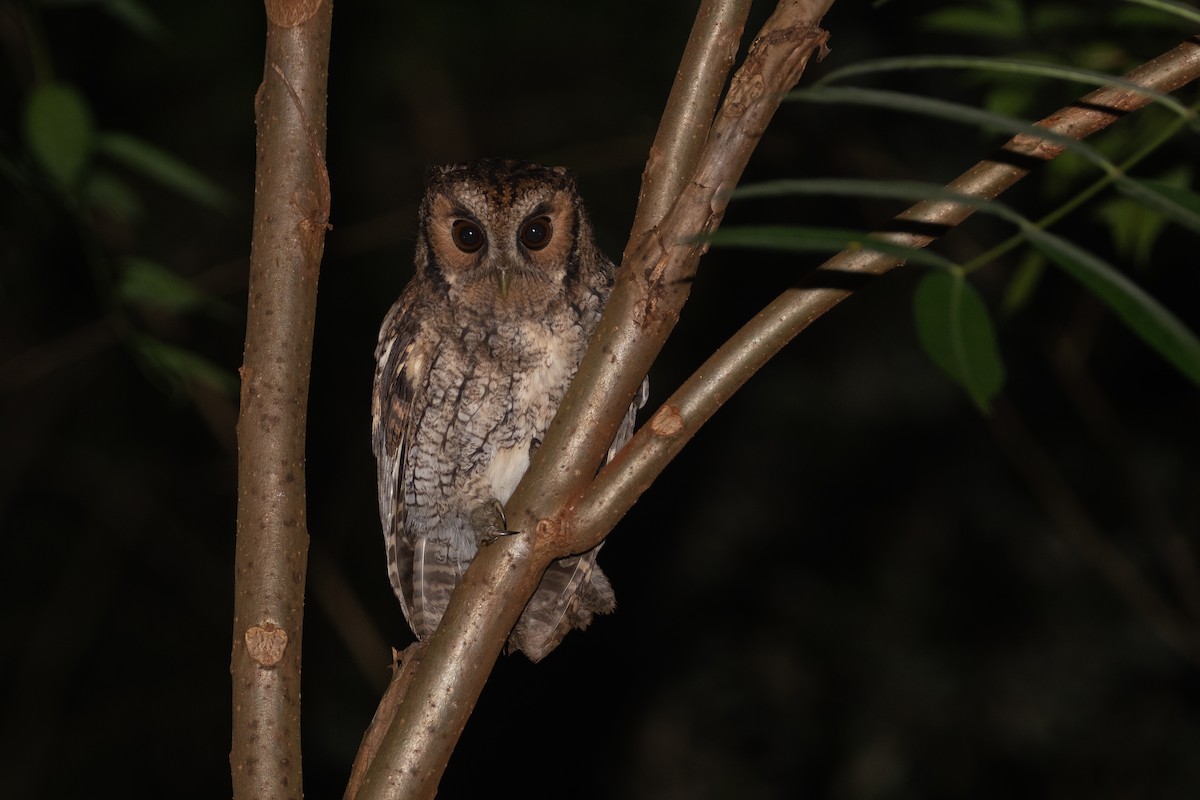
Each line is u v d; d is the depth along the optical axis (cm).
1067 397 1079
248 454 298
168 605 1224
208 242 1104
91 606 1212
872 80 1013
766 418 1132
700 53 285
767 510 1132
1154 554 1050
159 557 1219
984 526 1094
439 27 1123
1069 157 523
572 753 1137
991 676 1060
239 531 298
